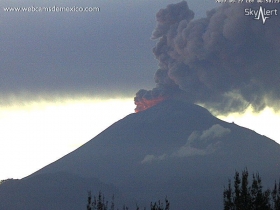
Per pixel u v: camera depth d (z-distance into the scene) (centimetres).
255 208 17288
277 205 17362
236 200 17425
